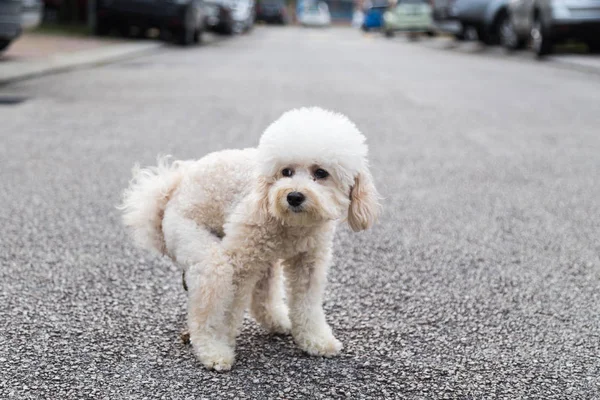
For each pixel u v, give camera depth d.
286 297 3.65
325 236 3.45
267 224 3.24
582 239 5.35
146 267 4.55
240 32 37.12
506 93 13.46
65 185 6.32
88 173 6.73
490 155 8.08
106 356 3.40
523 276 4.61
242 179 3.35
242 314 3.43
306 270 3.49
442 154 8.06
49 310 3.88
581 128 9.84
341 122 3.35
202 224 3.37
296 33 45.38
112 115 9.87
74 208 5.70
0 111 9.88
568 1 18.80
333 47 29.20
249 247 3.26
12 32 14.23
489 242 5.25
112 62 17.12
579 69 17.70
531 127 9.88
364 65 19.73
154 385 3.15
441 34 38.31
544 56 19.97
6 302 3.97
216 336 3.37
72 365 3.30
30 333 3.60
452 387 3.21
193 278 3.27
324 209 3.14
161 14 22.66
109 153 7.54
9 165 6.96
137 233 3.52
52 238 5.03
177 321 3.81
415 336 3.73
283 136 3.21
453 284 4.45
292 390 3.14
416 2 38.25
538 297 4.28
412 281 4.48
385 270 4.66
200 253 3.25
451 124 10.01
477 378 3.29
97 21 23.11
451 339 3.70
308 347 3.49
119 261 4.64
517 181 6.97
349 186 3.31
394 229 5.49
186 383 3.18
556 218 5.85
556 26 18.88
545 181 6.99
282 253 3.35
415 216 5.82
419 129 9.56
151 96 11.82
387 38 39.22
